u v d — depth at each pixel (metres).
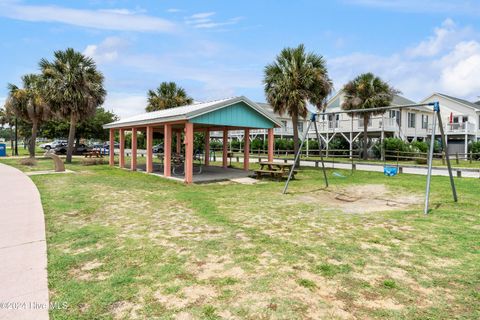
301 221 5.46
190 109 11.97
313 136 32.31
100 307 2.57
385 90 21.95
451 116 29.27
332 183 10.83
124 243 4.20
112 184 10.08
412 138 29.25
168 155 12.02
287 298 2.72
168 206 6.78
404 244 4.18
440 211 6.25
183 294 2.79
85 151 32.88
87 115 19.94
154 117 12.73
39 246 4.06
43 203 6.86
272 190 9.30
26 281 3.04
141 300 2.68
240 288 2.91
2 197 7.56
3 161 20.25
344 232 4.76
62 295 2.76
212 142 33.88
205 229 4.92
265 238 4.44
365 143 22.67
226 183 10.92
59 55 18.84
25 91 21.67
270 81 15.44
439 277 3.15
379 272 3.27
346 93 23.36
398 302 2.66
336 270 3.32
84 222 5.34
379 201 7.55
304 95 14.84
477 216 5.81
